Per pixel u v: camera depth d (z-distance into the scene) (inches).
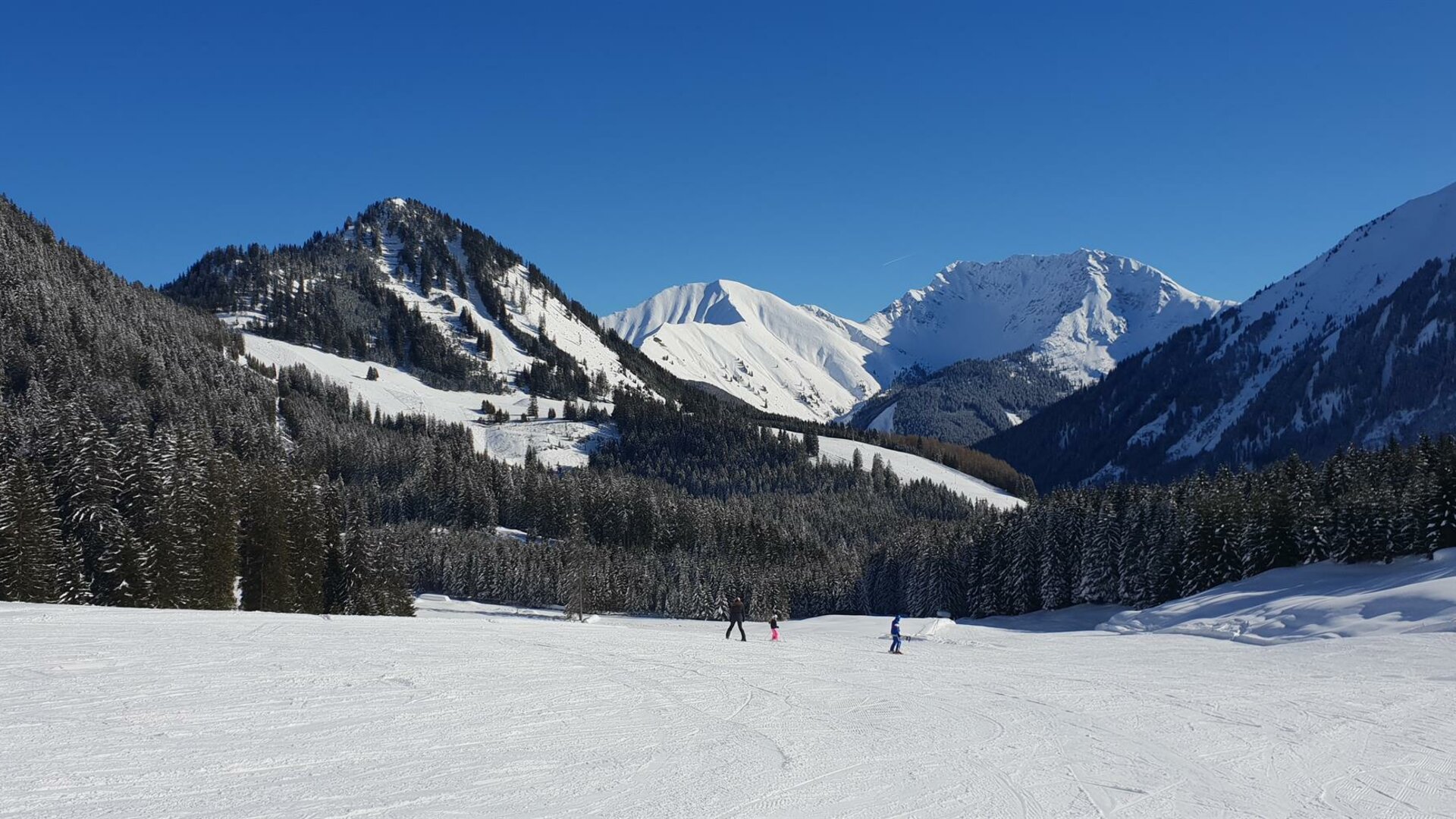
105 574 2025.1
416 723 575.2
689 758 514.0
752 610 4328.3
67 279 7327.8
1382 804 485.1
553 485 5954.7
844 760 530.0
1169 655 1475.1
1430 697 900.6
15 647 824.3
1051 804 453.7
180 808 369.1
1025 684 967.0
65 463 2256.4
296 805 382.3
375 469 6505.9
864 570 5054.1
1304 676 1104.2
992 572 3986.2
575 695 724.7
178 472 2263.8
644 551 5403.5
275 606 2474.2
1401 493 2566.4
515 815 386.3
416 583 4849.9
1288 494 2871.6
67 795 379.6
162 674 713.6
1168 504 3253.0
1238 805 472.4
